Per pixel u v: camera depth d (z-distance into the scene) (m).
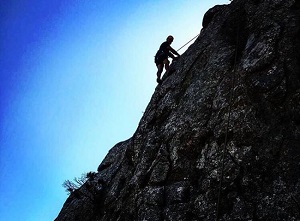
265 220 5.16
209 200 6.05
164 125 8.76
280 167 5.60
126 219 7.55
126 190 8.48
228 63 8.27
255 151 6.05
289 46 7.02
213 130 7.11
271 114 6.32
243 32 8.82
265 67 7.00
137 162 9.12
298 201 5.05
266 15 8.44
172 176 7.19
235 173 6.01
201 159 6.92
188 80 9.43
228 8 10.62
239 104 6.94
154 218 6.54
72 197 13.84
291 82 6.44
